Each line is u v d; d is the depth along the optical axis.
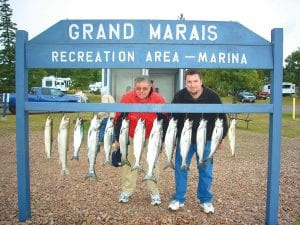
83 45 5.64
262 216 6.14
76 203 6.62
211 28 5.64
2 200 6.73
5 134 15.97
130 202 6.69
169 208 6.20
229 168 9.60
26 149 5.67
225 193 7.35
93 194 7.14
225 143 13.45
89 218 5.92
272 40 5.61
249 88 29.14
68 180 8.12
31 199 6.79
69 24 5.63
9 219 5.84
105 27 5.63
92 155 5.50
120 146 5.59
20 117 5.57
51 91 29.48
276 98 5.53
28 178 5.77
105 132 5.52
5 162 10.06
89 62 5.65
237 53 5.66
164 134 5.85
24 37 5.57
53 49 5.63
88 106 5.46
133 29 5.63
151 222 5.75
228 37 5.65
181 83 16.27
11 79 41.66
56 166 9.54
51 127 5.57
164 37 5.63
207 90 5.86
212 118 5.86
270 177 5.62
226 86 28.44
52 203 6.60
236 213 6.24
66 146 5.52
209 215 6.09
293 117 26.52
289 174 9.15
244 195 7.25
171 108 5.46
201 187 6.11
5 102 23.42
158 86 17.08
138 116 5.98
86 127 14.00
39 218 5.88
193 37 5.64
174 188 7.65
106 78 15.97
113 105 5.45
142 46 5.64
